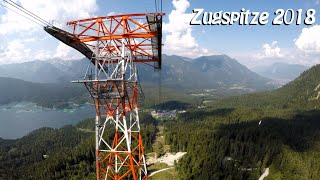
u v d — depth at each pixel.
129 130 50.19
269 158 157.25
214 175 138.12
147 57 55.97
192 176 143.12
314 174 137.00
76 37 45.25
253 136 193.38
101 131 47.84
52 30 41.47
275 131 199.88
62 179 175.12
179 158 179.75
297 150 175.50
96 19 44.25
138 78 54.31
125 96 45.03
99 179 48.78
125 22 43.44
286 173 142.25
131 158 47.41
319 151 174.38
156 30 42.56
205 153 165.75
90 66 44.34
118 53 46.91
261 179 147.25
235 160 161.50
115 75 44.19
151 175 156.00
